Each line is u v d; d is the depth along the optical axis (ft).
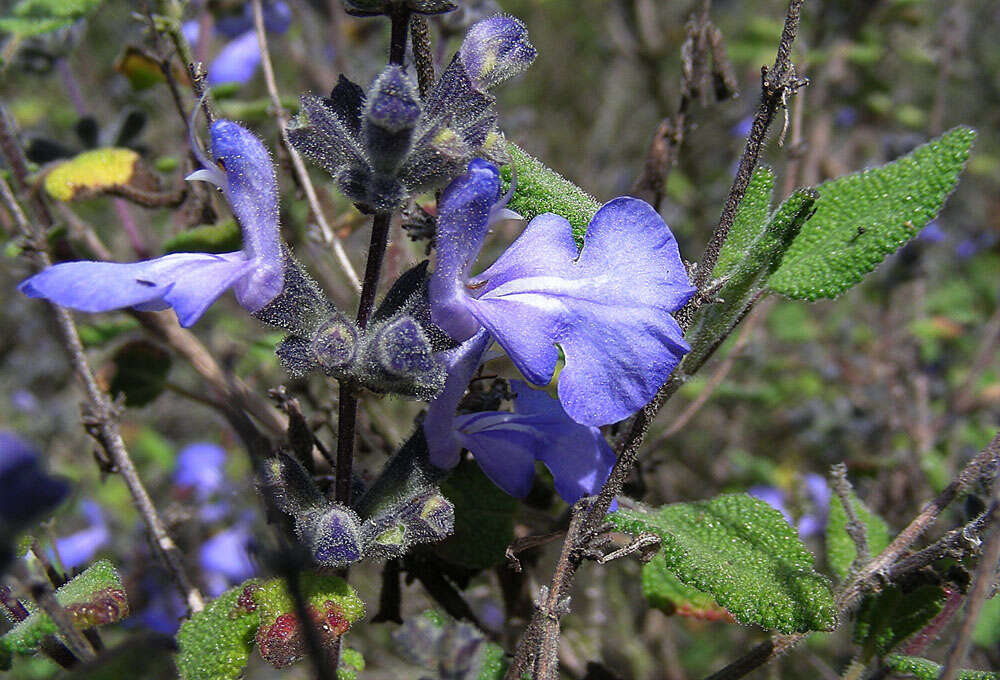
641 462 0.60
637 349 0.42
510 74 0.44
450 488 0.53
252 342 0.70
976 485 0.49
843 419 0.90
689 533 0.47
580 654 0.66
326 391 0.69
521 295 0.43
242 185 0.43
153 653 0.38
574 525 0.47
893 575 0.47
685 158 0.97
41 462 0.35
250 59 0.78
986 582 0.42
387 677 0.68
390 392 0.42
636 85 1.32
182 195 0.61
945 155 0.48
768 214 0.50
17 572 0.43
